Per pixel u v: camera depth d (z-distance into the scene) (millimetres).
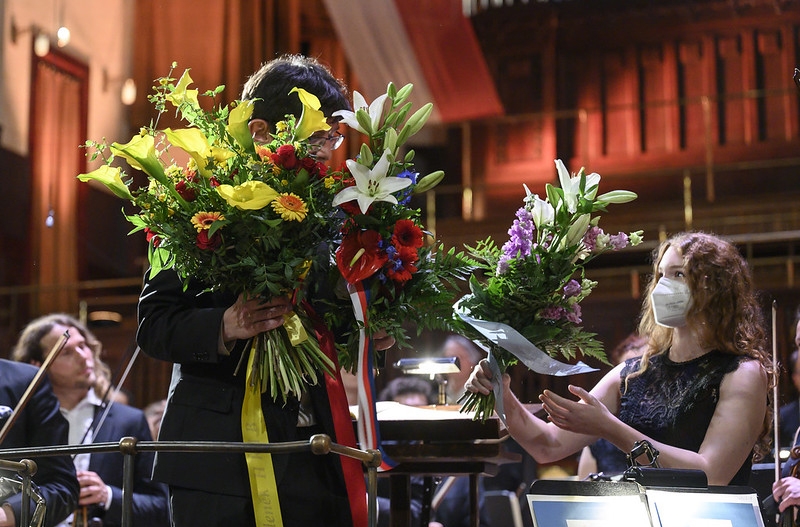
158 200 2197
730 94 12023
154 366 9727
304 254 2193
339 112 2293
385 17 12586
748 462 2957
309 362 2242
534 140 12516
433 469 2979
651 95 12305
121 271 11969
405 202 2344
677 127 12125
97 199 11797
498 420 2771
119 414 4863
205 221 2117
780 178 11664
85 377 4840
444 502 5172
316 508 2203
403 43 12602
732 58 12117
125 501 1978
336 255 2242
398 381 5645
